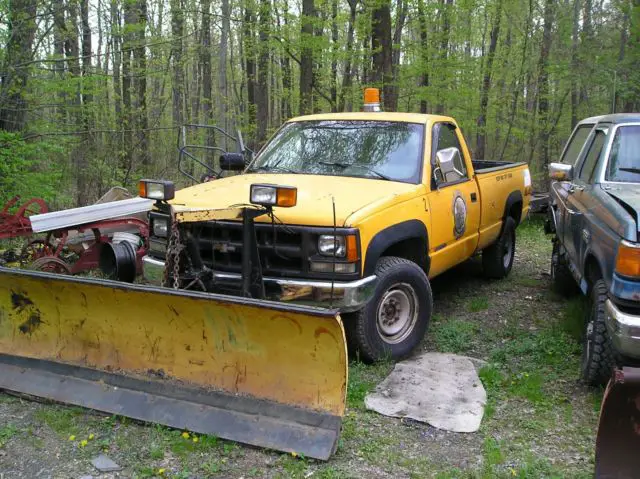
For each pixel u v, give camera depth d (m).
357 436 3.92
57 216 7.12
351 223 4.59
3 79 10.21
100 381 4.31
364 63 16.28
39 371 4.50
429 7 16.28
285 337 3.78
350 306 4.55
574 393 4.59
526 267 8.83
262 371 3.92
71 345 4.49
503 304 6.91
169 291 3.88
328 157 5.99
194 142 18.16
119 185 13.70
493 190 7.27
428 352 5.42
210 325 3.96
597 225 4.73
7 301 4.62
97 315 4.31
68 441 3.85
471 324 6.12
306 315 3.59
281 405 3.84
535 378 4.75
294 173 5.90
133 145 14.43
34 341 4.62
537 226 11.95
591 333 4.54
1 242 9.35
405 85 17.98
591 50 17.78
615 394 2.97
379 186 5.35
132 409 4.09
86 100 13.05
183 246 4.50
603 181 5.30
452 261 6.28
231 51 26.41
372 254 4.75
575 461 3.67
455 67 17.34
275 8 15.45
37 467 3.59
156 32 17.33
